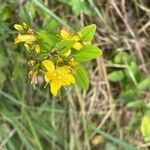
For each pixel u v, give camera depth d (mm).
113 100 274
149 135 271
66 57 166
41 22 239
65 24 229
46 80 167
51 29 227
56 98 260
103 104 273
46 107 263
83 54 172
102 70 267
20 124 256
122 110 276
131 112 276
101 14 258
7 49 232
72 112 264
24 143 261
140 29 266
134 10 263
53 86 168
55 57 167
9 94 257
